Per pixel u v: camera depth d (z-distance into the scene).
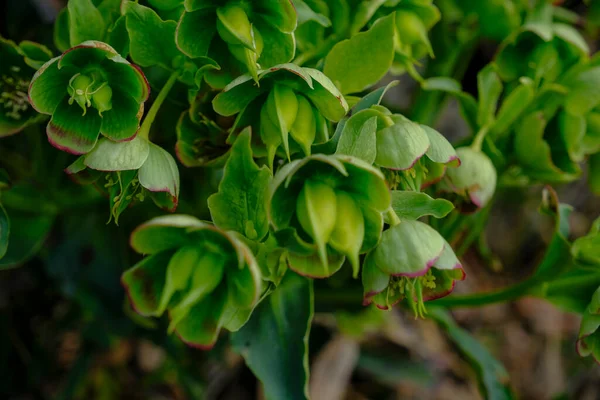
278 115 0.33
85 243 0.43
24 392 0.47
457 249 0.42
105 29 0.35
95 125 0.34
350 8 0.37
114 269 0.43
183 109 0.36
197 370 0.45
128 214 0.41
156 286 0.34
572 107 0.38
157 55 0.35
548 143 0.39
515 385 0.62
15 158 0.41
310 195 0.33
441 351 0.58
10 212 0.40
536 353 0.63
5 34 0.45
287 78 0.34
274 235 0.33
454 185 0.37
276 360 0.36
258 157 0.35
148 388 0.50
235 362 0.50
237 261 0.33
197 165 0.36
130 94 0.34
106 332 0.44
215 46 0.34
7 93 0.37
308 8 0.36
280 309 0.37
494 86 0.38
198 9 0.34
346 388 0.55
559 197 0.65
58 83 0.34
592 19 0.43
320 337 0.50
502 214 0.66
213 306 0.33
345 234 0.33
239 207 0.33
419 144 0.34
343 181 0.33
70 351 0.49
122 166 0.34
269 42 0.34
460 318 0.63
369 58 0.35
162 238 0.33
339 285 0.41
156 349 0.51
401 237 0.33
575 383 0.62
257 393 0.51
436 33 0.42
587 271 0.38
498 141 0.39
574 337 0.65
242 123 0.35
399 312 0.56
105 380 0.49
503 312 0.65
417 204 0.34
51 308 0.48
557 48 0.39
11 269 0.47
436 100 0.42
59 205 0.41
